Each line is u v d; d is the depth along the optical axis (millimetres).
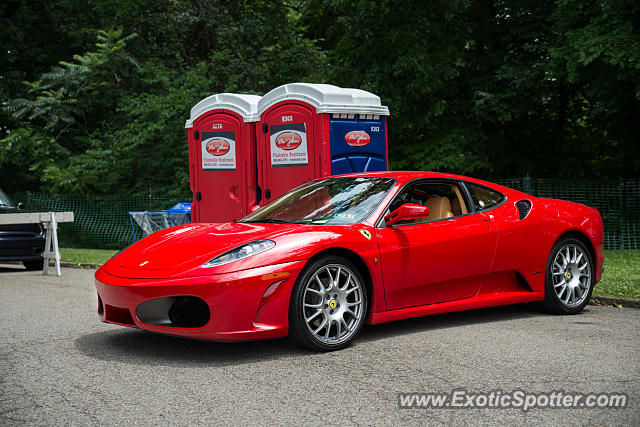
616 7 12438
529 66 15680
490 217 5145
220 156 9016
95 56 18609
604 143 17094
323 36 25078
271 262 4031
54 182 17734
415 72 15086
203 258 4074
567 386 3338
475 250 4965
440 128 16812
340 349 4250
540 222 5355
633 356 3947
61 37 21891
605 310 5699
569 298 5477
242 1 22562
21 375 3725
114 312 4336
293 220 4746
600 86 13305
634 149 15867
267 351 4238
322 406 3078
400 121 15719
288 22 22734
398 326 5008
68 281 8461
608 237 13188
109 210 17141
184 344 4504
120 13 19922
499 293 5211
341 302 4293
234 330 3932
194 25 20891
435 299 4844
